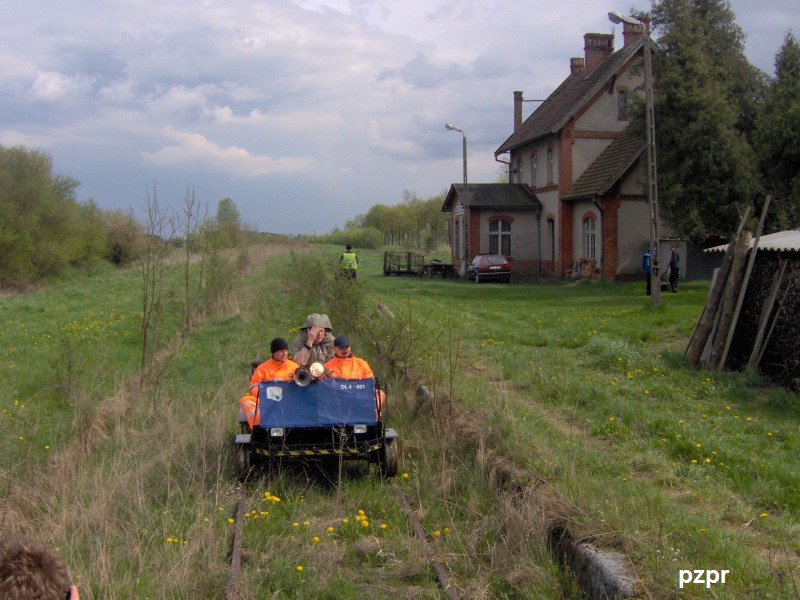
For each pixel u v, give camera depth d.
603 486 6.74
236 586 5.52
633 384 11.58
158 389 11.49
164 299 24.16
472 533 6.51
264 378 8.92
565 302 26.56
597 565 5.34
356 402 8.30
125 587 5.42
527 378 12.20
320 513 7.35
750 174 27.59
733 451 8.07
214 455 8.49
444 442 8.64
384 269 48.69
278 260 46.06
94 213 49.34
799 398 10.53
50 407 11.13
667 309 21.09
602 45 44.53
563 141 39.69
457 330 17.98
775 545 5.72
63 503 6.56
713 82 28.34
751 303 12.88
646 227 35.72
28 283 39.72
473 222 43.12
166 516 6.77
